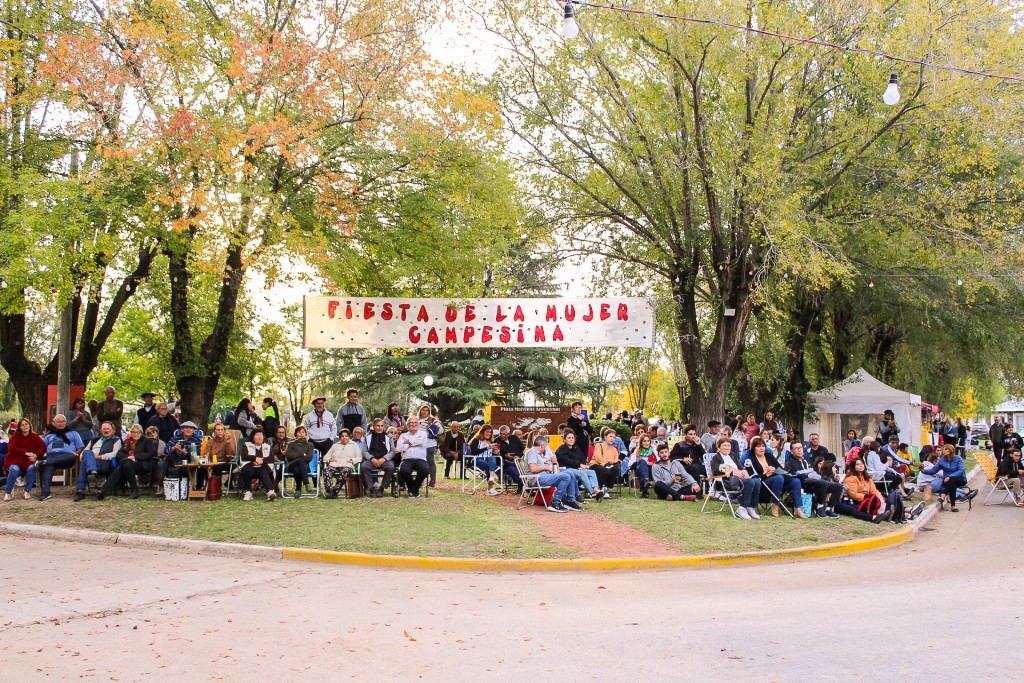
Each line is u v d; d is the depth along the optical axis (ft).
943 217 71.31
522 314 59.67
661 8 60.29
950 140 67.77
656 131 67.05
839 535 47.01
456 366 133.18
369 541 40.63
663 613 28.68
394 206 60.59
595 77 67.26
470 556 38.86
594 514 49.78
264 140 50.88
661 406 203.31
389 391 133.49
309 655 22.99
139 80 51.83
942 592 32.50
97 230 52.42
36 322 113.09
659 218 69.67
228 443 51.93
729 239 68.69
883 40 62.75
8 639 24.18
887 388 87.20
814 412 88.02
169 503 48.16
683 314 71.56
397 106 54.95
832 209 71.51
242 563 37.29
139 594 30.32
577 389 136.56
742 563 40.96
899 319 93.20
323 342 57.52
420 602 30.50
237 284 61.77
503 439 57.77
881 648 23.45
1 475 53.83
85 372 70.23
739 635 25.17
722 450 52.21
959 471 64.13
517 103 69.51
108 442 50.93
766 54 62.08
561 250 72.90
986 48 61.21
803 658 22.48
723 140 63.93
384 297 58.54
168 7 52.03
